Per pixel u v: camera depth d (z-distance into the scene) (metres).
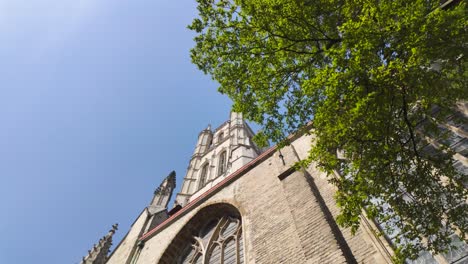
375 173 7.23
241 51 10.05
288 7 9.02
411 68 6.10
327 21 9.30
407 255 6.97
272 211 13.16
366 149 7.09
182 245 17.72
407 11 6.39
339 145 7.63
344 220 7.24
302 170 13.75
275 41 9.66
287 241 10.91
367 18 6.62
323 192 12.42
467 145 9.67
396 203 7.22
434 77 6.22
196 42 10.55
